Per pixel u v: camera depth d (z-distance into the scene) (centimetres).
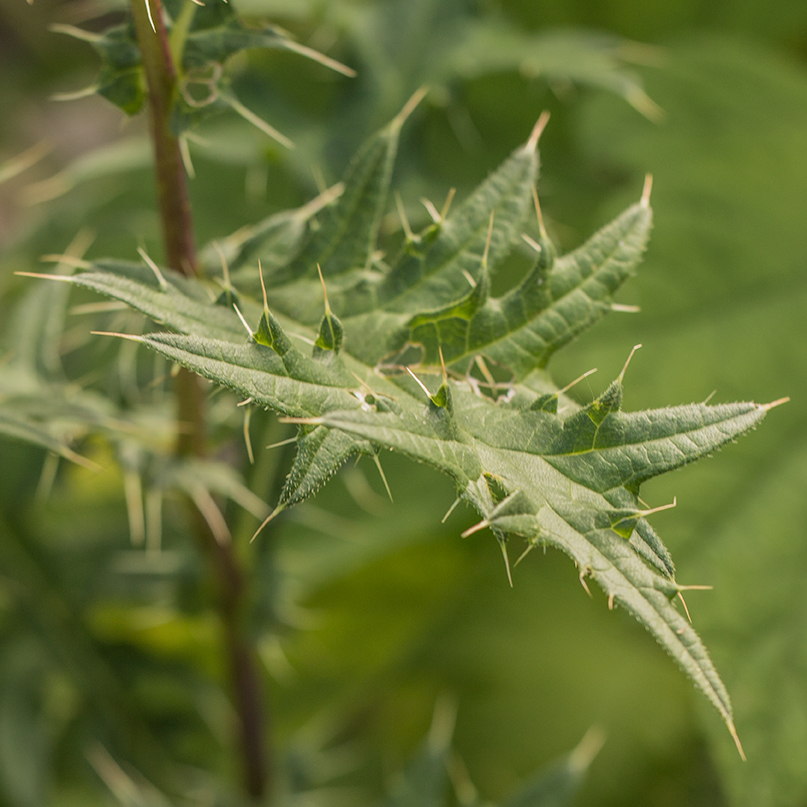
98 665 81
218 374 54
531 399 57
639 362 89
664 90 100
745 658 80
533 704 105
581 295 57
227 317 57
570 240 98
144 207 96
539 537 53
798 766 76
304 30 90
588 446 55
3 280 88
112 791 79
